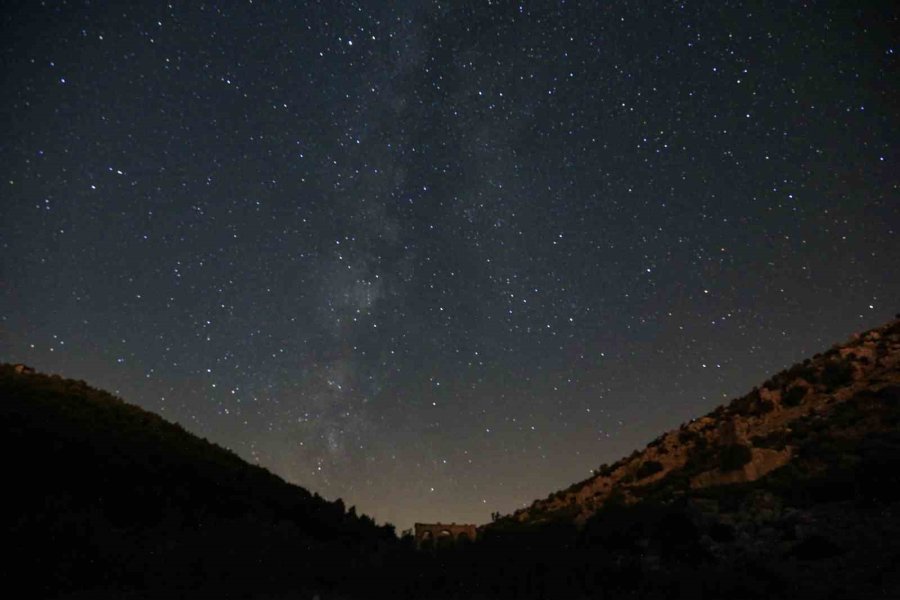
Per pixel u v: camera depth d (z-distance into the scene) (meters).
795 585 14.99
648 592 15.61
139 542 18.55
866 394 30.75
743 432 33.78
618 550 20.64
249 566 17.80
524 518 37.84
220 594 15.60
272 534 22.91
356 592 16.94
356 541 27.88
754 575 15.79
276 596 15.97
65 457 23.03
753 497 21.83
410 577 17.88
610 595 15.66
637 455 41.81
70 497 19.91
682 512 21.58
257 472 33.50
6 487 19.39
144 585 15.52
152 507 22.11
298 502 30.36
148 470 25.34
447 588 17.17
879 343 38.41
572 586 16.59
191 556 17.66
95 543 16.95
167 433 32.75
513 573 17.70
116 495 21.77
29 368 33.47
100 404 32.12
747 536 19.23
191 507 23.86
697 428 40.06
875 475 20.33
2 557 15.08
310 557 19.72
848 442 25.89
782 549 17.61
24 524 16.70
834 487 20.47
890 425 26.38
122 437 27.94
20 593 14.08
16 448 22.09
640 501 29.89
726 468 29.06
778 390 38.16
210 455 32.34
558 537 23.47
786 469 25.06
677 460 36.66
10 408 25.23
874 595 13.49
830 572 15.47
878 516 17.81
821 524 18.34
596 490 38.38
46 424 25.11
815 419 31.11
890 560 15.16
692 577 15.99
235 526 22.83
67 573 15.16
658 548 19.95
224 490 27.53
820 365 38.47
